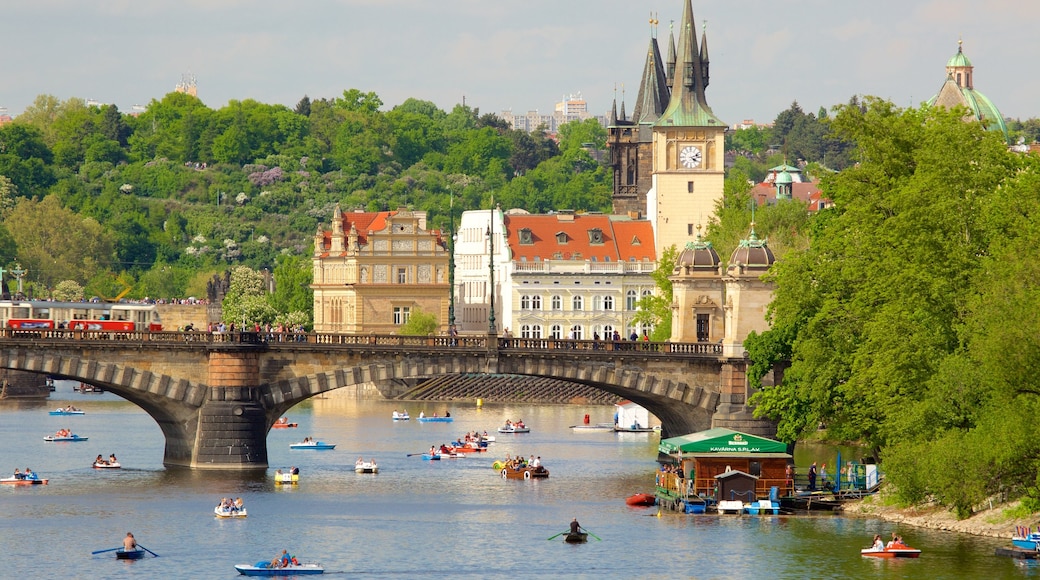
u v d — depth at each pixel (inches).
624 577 7475.4
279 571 7509.8
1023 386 7677.2
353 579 7465.6
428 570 7618.1
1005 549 7682.1
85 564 7682.1
